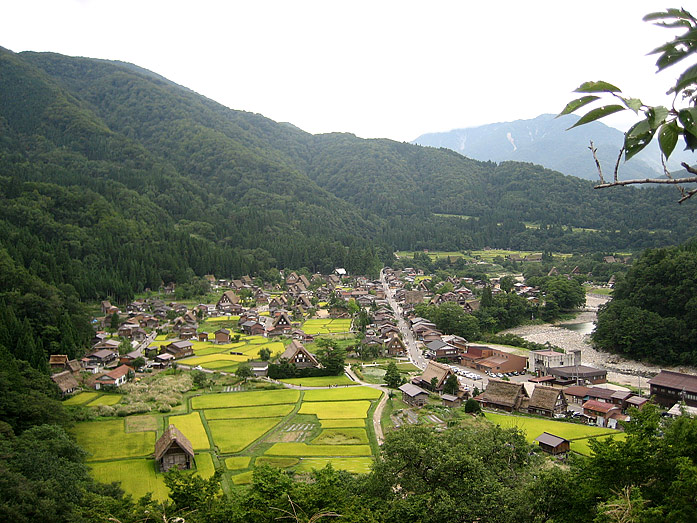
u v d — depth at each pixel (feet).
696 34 19.25
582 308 612.70
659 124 20.02
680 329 389.60
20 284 392.47
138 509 113.80
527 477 129.90
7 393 213.87
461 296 631.15
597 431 247.91
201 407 287.48
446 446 133.59
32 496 137.18
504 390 300.61
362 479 139.54
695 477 81.92
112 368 362.53
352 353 432.66
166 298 629.51
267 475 120.67
